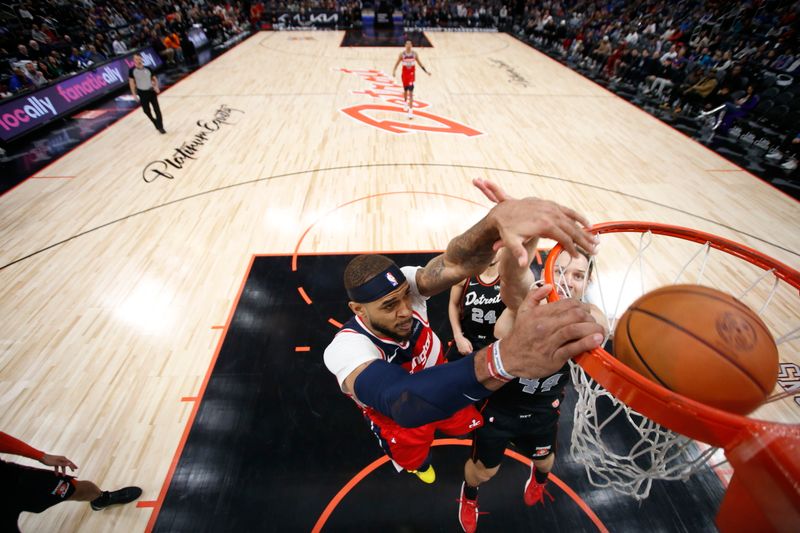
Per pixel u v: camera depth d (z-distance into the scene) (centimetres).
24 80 916
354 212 593
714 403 95
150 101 781
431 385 85
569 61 1460
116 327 414
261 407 346
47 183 655
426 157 749
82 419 333
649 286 462
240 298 449
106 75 1066
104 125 868
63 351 388
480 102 1034
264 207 602
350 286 132
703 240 186
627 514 280
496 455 230
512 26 2114
